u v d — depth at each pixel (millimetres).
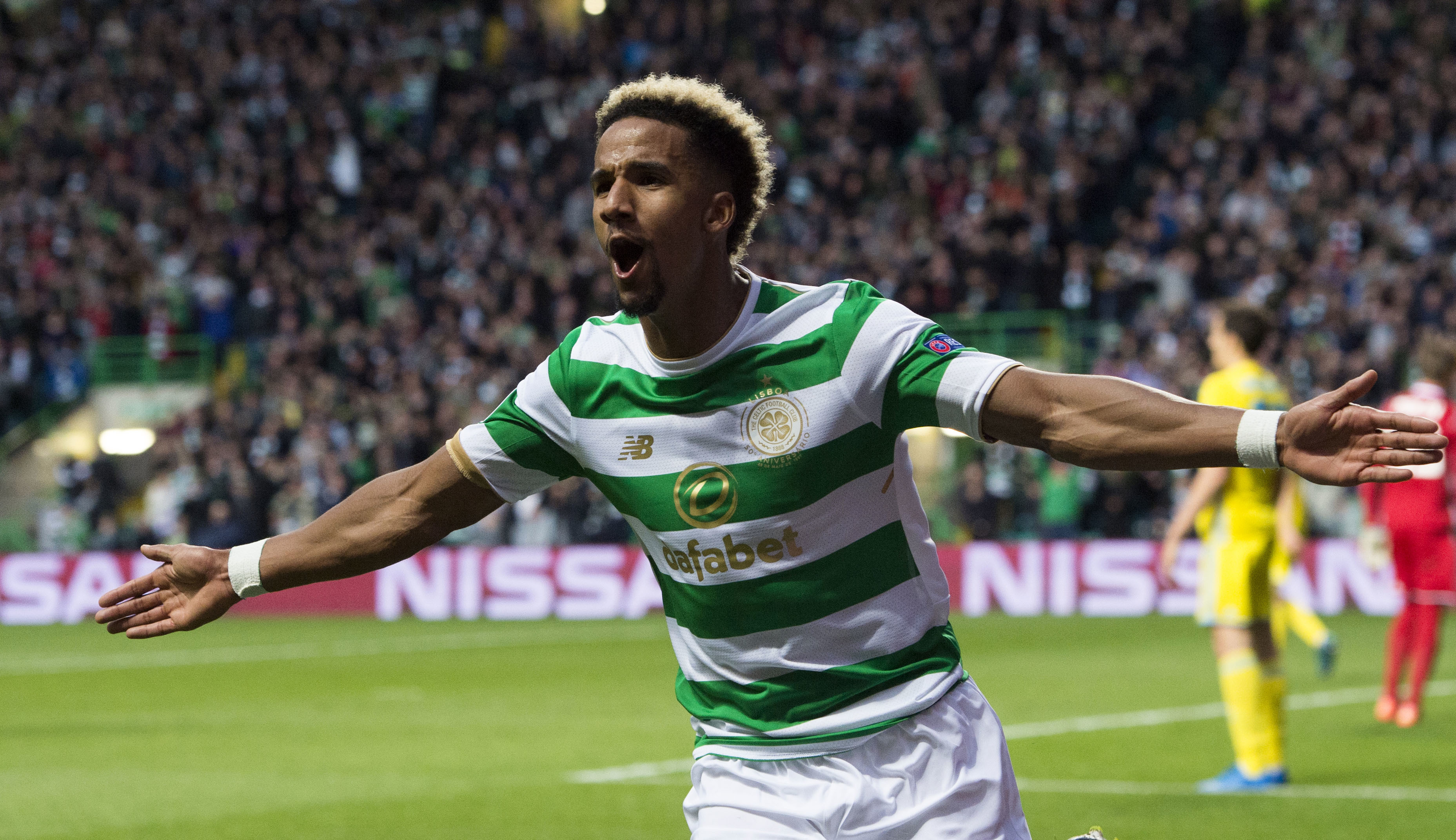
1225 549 12391
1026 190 39938
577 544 32656
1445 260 35625
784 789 5016
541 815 11727
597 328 5121
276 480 33750
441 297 39719
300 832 11258
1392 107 41438
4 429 40312
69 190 44656
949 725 4965
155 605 5434
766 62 46844
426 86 47000
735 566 4883
